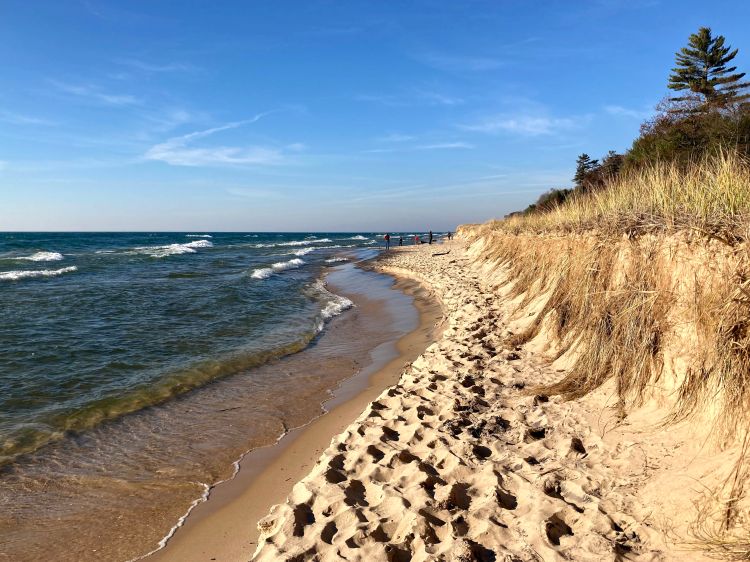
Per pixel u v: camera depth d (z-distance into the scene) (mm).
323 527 3570
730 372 3490
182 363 9727
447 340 9164
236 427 6809
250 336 12227
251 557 3719
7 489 5199
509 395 6020
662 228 5375
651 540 3033
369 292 21125
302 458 5852
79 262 34031
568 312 7395
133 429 6730
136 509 4852
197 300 17531
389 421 5543
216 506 4879
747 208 4395
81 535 4445
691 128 13695
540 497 3637
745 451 3072
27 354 10039
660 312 4773
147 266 31875
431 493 3906
